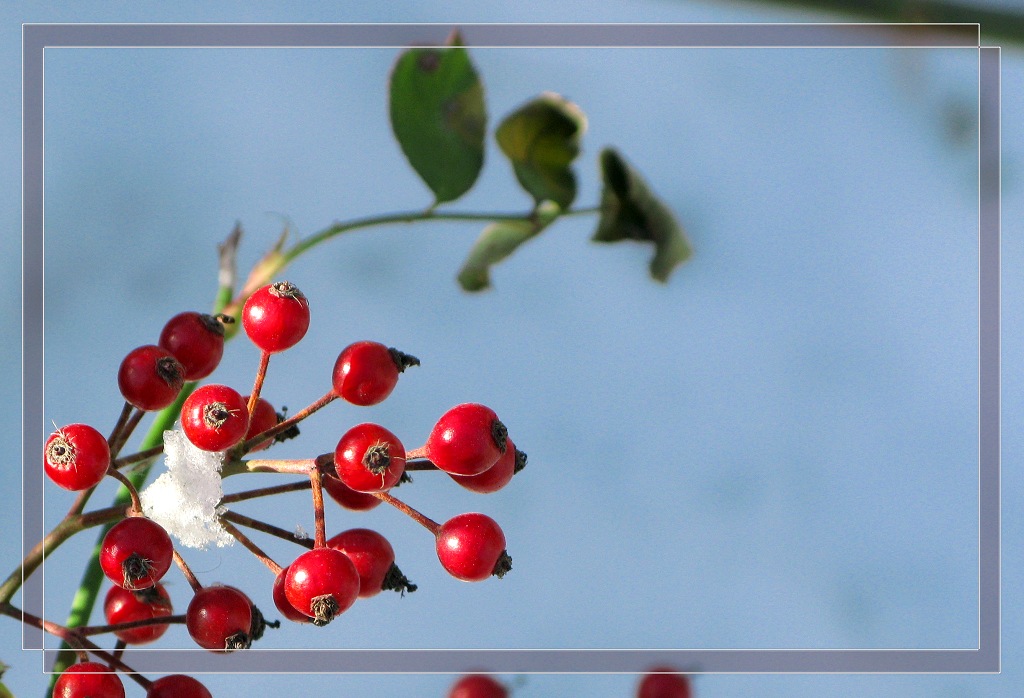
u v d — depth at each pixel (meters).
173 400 0.63
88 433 0.62
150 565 0.62
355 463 0.62
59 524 0.62
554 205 0.69
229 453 0.63
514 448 0.64
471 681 0.65
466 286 0.69
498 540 0.63
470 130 0.68
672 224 0.69
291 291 0.63
